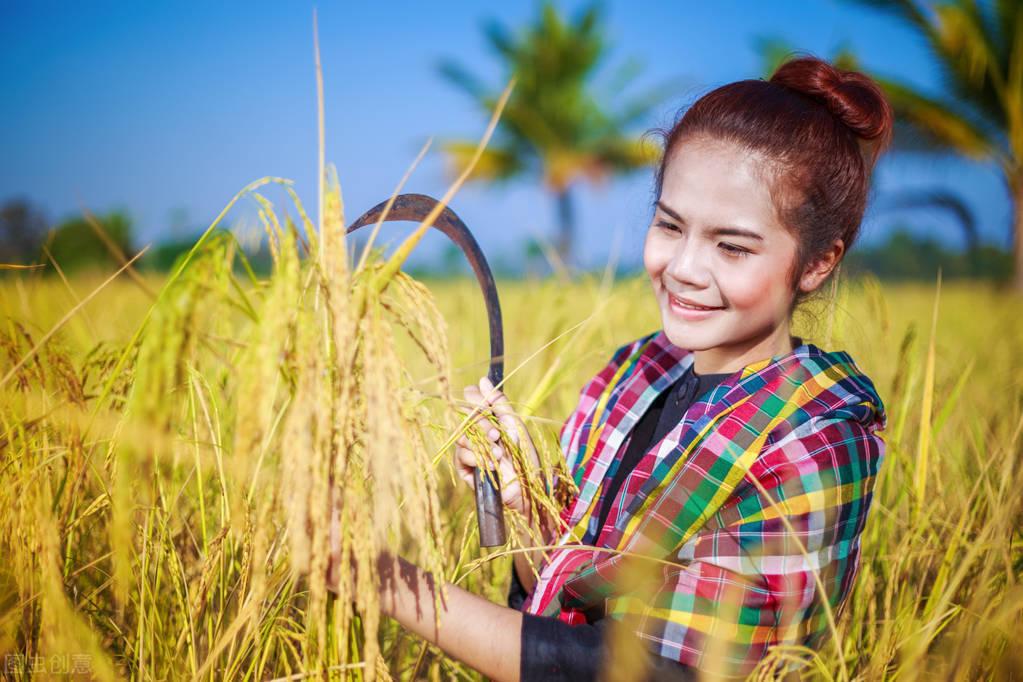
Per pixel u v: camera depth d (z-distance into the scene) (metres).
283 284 0.81
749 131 1.15
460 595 1.07
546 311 3.22
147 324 1.04
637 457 1.39
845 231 1.23
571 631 1.06
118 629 1.25
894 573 1.51
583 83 30.62
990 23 13.86
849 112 1.19
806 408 1.17
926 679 1.33
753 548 1.09
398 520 0.87
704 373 1.34
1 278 1.55
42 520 1.06
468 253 1.28
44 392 1.21
